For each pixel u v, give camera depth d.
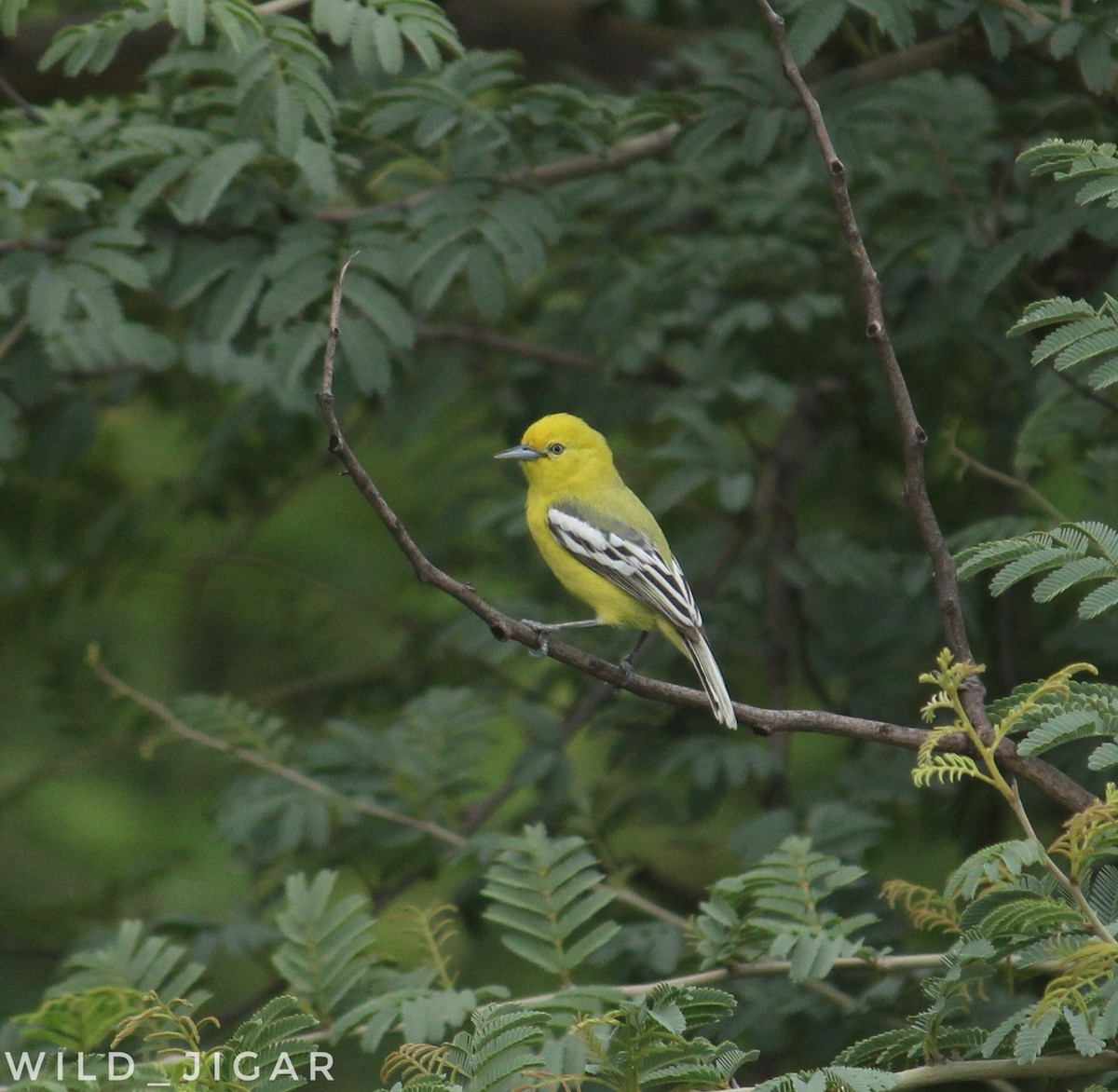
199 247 10.54
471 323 16.22
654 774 13.19
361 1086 13.07
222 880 14.86
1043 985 9.70
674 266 13.45
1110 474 10.55
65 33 9.45
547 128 10.92
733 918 7.77
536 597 14.70
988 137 12.78
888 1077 6.07
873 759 12.34
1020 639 12.98
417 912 8.03
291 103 9.68
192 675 17.28
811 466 14.62
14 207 9.57
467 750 12.10
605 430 15.23
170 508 16.44
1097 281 11.99
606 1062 6.41
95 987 7.50
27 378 10.78
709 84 11.02
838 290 13.12
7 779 15.99
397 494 18.28
